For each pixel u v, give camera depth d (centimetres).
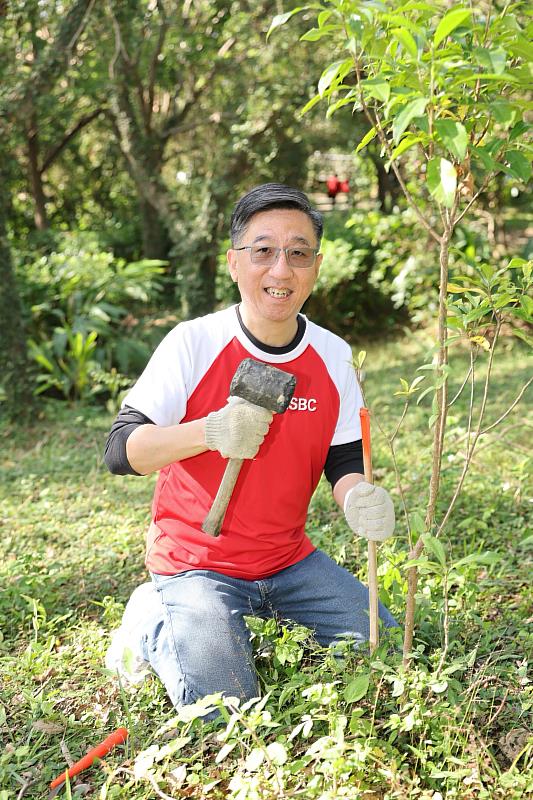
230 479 247
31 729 259
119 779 238
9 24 746
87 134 1628
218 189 955
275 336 271
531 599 328
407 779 221
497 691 264
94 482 551
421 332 1021
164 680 264
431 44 186
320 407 279
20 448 691
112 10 770
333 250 1057
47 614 352
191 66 1029
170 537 281
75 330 891
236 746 244
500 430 591
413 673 237
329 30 201
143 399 272
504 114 191
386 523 241
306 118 933
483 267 238
